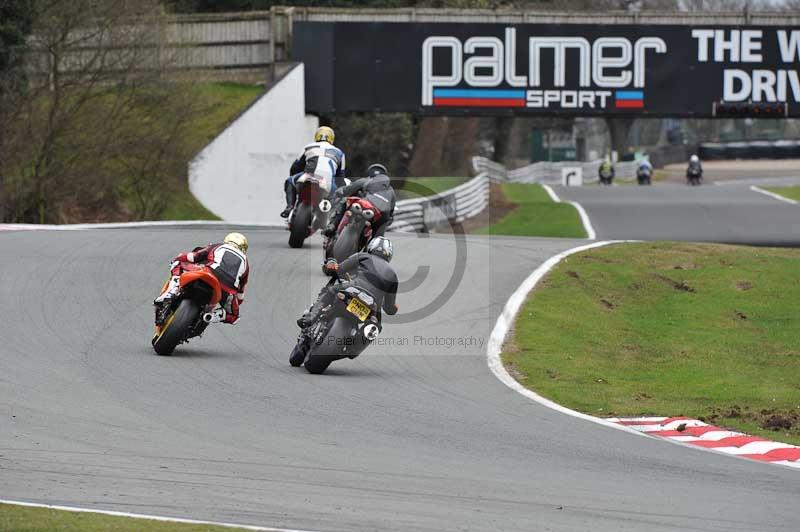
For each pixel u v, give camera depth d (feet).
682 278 233.96
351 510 89.61
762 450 119.55
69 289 186.60
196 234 263.29
